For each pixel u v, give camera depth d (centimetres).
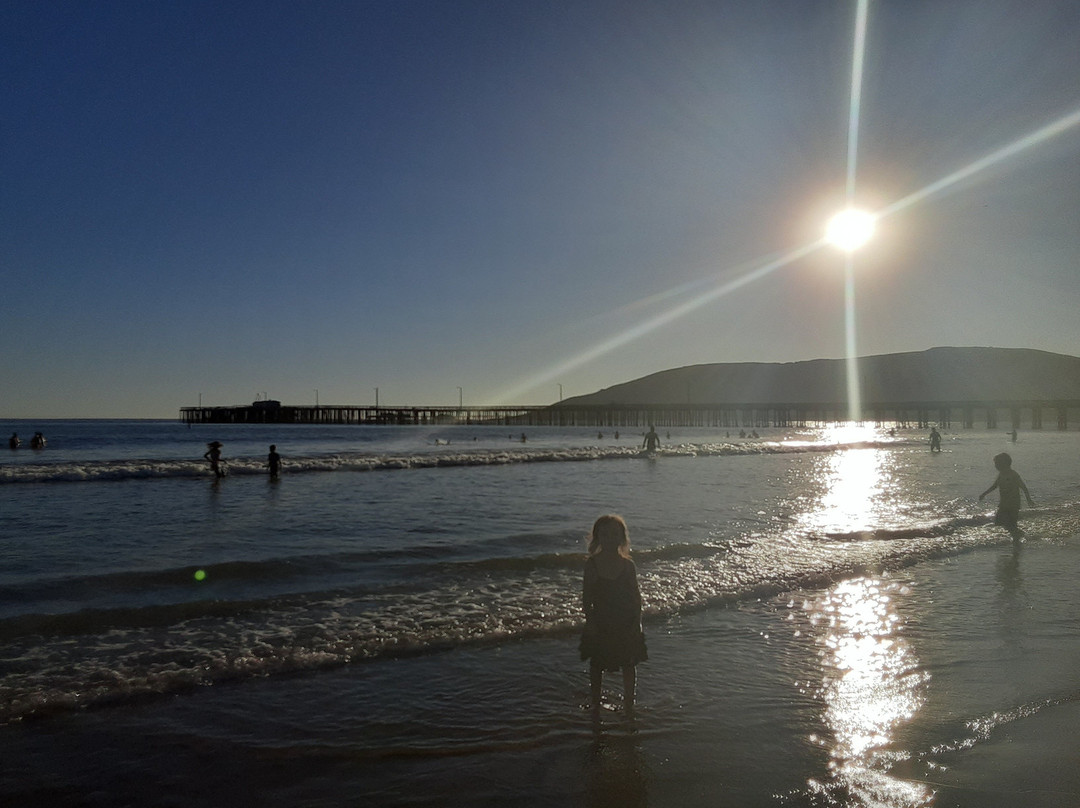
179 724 495
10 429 10981
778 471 2647
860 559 1043
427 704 534
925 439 6091
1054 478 2264
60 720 497
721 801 399
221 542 1144
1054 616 773
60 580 866
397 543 1137
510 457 3125
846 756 456
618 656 515
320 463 2658
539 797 404
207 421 17362
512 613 756
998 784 416
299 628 698
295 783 419
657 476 2400
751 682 581
